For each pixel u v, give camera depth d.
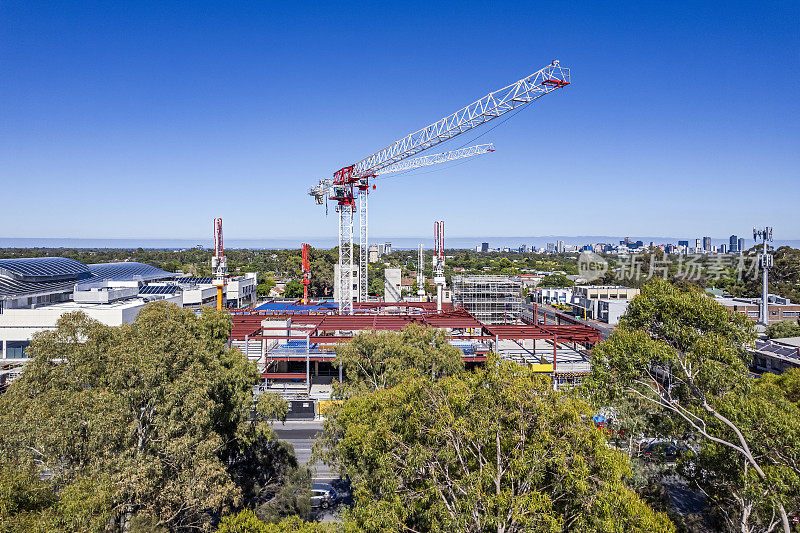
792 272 126.62
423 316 81.81
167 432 24.59
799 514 22.70
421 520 21.58
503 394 21.52
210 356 31.44
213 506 25.28
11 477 19.80
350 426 30.14
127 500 22.80
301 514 32.62
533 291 172.88
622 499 18.66
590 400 29.05
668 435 30.59
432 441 22.09
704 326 29.78
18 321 73.25
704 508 32.31
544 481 20.69
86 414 23.42
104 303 86.00
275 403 36.47
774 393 29.30
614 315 121.44
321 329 73.56
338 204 118.06
